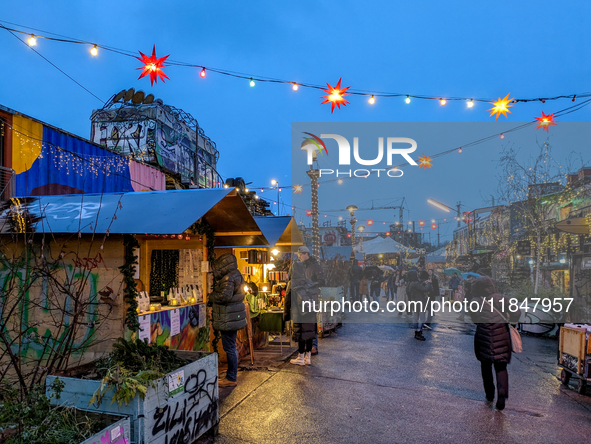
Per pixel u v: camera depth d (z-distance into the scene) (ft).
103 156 26.91
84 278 14.16
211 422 11.93
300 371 19.27
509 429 12.79
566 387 17.22
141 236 18.60
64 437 8.33
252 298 23.86
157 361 10.61
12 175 19.95
